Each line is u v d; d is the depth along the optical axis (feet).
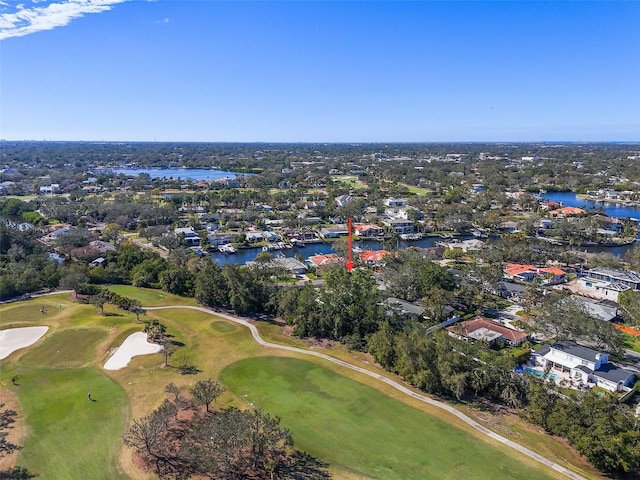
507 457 158.92
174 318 280.92
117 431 165.99
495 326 264.72
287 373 215.92
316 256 447.83
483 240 539.70
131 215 629.92
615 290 334.85
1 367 212.64
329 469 149.38
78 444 158.51
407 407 188.65
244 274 300.61
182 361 225.35
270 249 511.40
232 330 265.75
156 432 152.05
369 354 239.30
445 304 300.20
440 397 197.98
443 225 606.14
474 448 163.12
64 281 311.68
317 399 193.06
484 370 198.70
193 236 538.06
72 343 236.02
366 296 264.31
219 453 143.33
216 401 187.93
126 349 232.94
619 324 283.38
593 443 152.35
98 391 194.29
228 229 586.45
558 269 399.03
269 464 140.87
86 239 476.54
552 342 249.75
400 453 159.02
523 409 187.73
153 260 376.07
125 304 290.56
